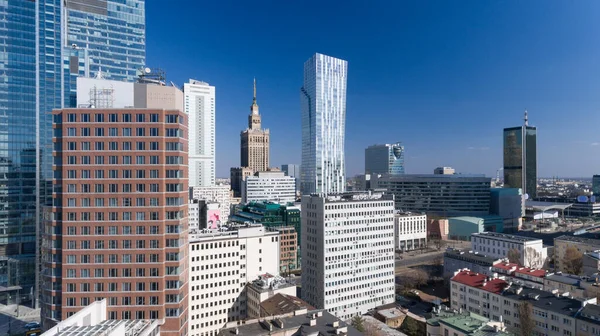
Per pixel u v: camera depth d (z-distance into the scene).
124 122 136.62
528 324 145.12
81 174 135.62
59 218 136.62
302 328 120.94
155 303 135.50
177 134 138.12
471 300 181.00
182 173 141.38
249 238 187.38
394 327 175.75
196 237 179.50
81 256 134.75
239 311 184.25
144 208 136.38
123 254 135.62
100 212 135.38
